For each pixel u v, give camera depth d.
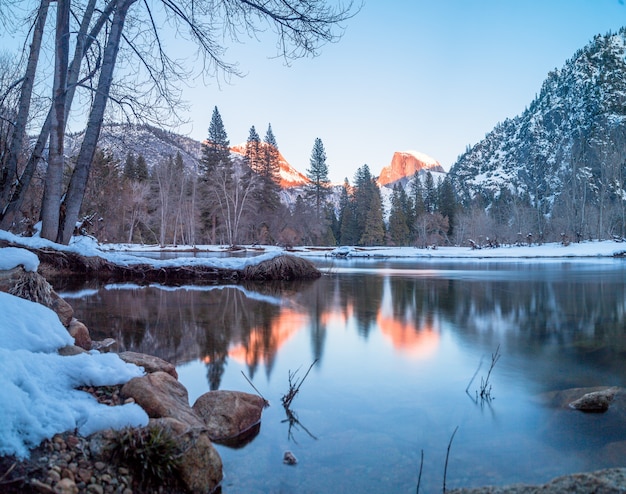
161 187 49.84
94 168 22.97
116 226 46.69
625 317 8.52
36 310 3.55
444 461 2.80
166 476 2.34
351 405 3.78
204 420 3.19
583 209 60.31
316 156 74.62
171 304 9.43
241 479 2.59
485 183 194.12
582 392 3.94
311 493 2.44
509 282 15.88
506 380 4.49
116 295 10.70
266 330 6.95
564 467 2.72
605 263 30.38
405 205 89.19
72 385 2.87
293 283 15.42
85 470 2.16
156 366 3.85
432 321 8.04
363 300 10.93
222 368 4.82
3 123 12.34
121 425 2.48
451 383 4.40
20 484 1.91
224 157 60.41
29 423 2.22
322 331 7.00
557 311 9.27
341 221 84.94
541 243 55.41
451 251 48.62
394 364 5.10
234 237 48.81
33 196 17.84
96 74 11.70
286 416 3.53
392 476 2.62
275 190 64.12
